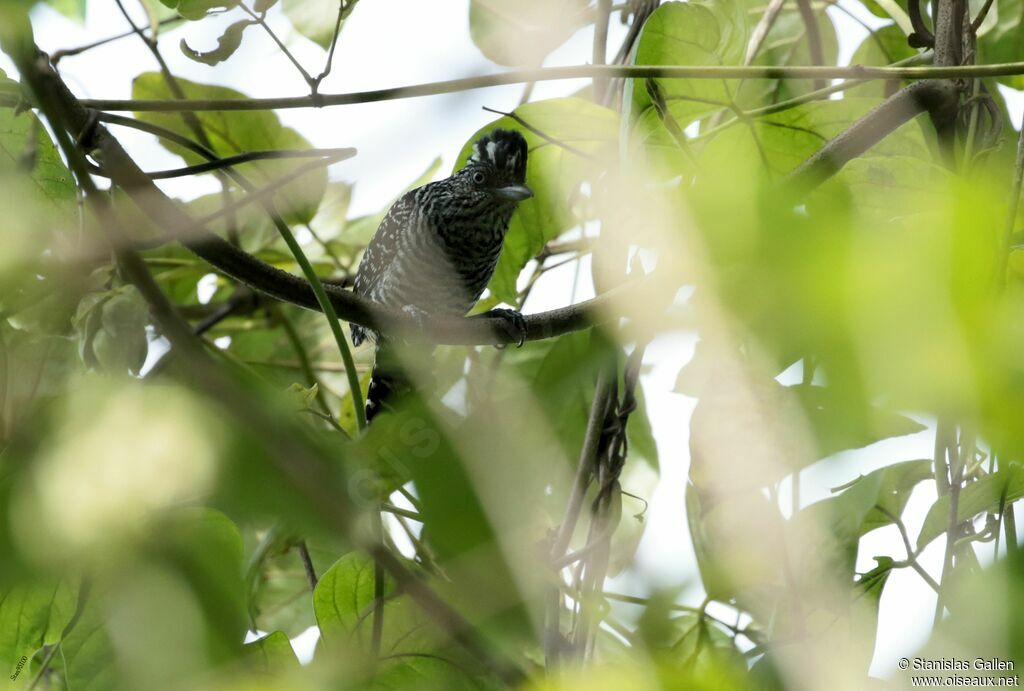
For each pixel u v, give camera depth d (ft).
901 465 17.74
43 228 7.26
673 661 5.72
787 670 9.16
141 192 14.61
